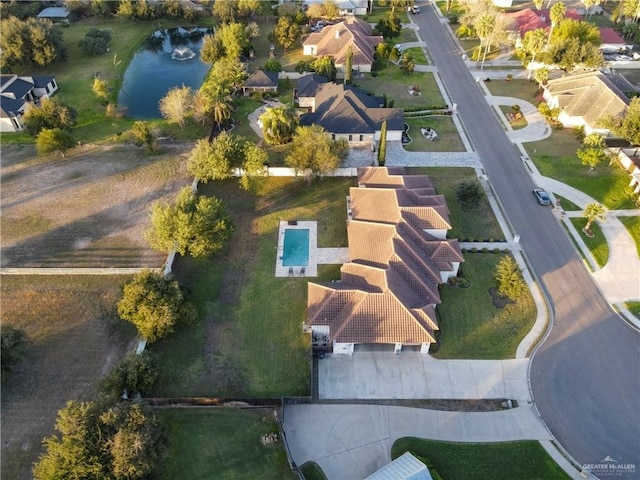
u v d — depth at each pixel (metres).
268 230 64.31
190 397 44.22
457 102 94.00
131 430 35.75
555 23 102.19
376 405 45.31
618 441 43.12
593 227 65.31
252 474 39.69
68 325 51.03
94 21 134.12
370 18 132.25
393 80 101.69
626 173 74.44
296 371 47.91
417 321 48.03
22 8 126.31
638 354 50.19
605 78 86.56
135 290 47.38
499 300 55.41
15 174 74.44
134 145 81.81
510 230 64.94
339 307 49.53
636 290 56.88
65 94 97.12
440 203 61.59
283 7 127.56
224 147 68.06
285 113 78.19
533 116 89.12
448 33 123.88
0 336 45.97
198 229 54.34
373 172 67.31
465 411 45.00
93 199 69.12
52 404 44.28
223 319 52.62
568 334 51.88
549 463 41.41
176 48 123.69
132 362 43.81
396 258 52.84
